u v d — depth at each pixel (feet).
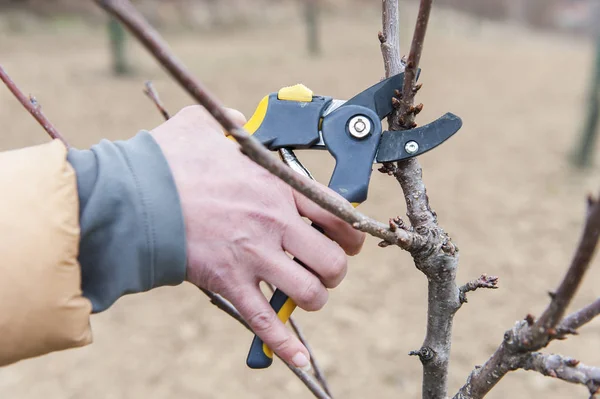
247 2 53.06
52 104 23.84
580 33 79.97
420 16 2.45
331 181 3.01
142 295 11.75
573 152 19.39
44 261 2.30
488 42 53.93
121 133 20.77
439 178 18.06
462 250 13.33
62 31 39.93
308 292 2.68
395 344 10.13
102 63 31.81
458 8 72.59
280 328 2.71
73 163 2.54
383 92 3.13
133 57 32.50
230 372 9.61
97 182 2.50
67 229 2.36
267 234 2.69
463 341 10.19
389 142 3.00
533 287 11.82
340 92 27.32
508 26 73.15
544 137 22.53
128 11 1.61
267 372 9.64
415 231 2.81
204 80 29.19
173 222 2.55
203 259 2.64
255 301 2.69
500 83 33.60
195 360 9.88
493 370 2.58
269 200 2.71
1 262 2.25
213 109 1.85
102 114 22.84
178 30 45.55
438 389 3.02
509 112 26.61
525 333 2.37
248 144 1.96
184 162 2.70
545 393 9.03
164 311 11.21
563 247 13.47
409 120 3.01
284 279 2.67
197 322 10.87
